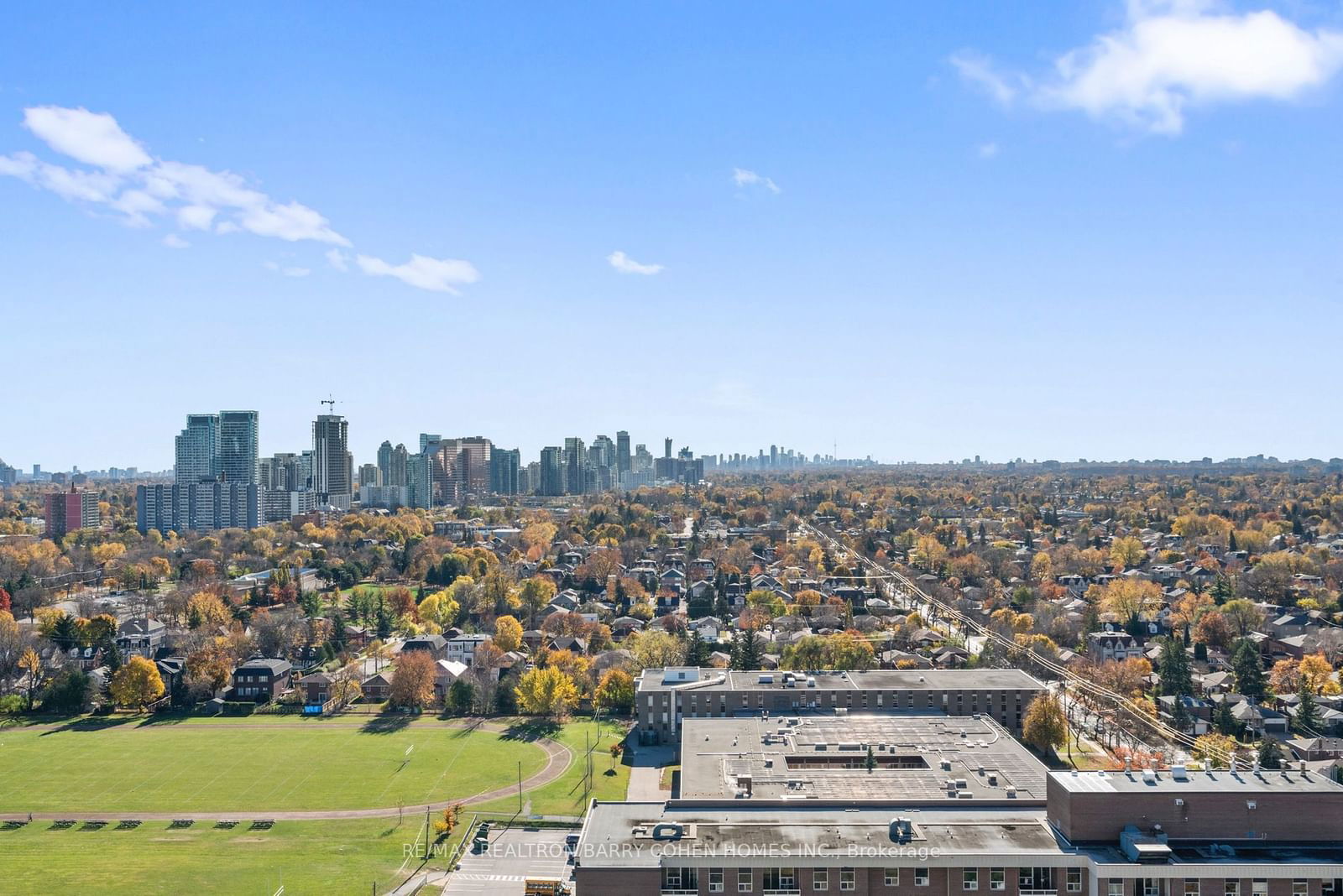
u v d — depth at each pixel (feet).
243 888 547.08
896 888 398.62
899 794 554.05
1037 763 613.93
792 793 558.97
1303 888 382.83
